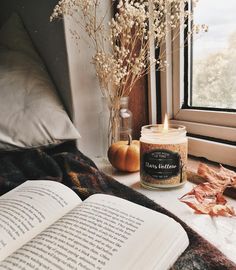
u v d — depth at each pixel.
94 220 0.35
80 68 0.75
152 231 0.32
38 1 0.82
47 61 0.87
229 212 0.41
